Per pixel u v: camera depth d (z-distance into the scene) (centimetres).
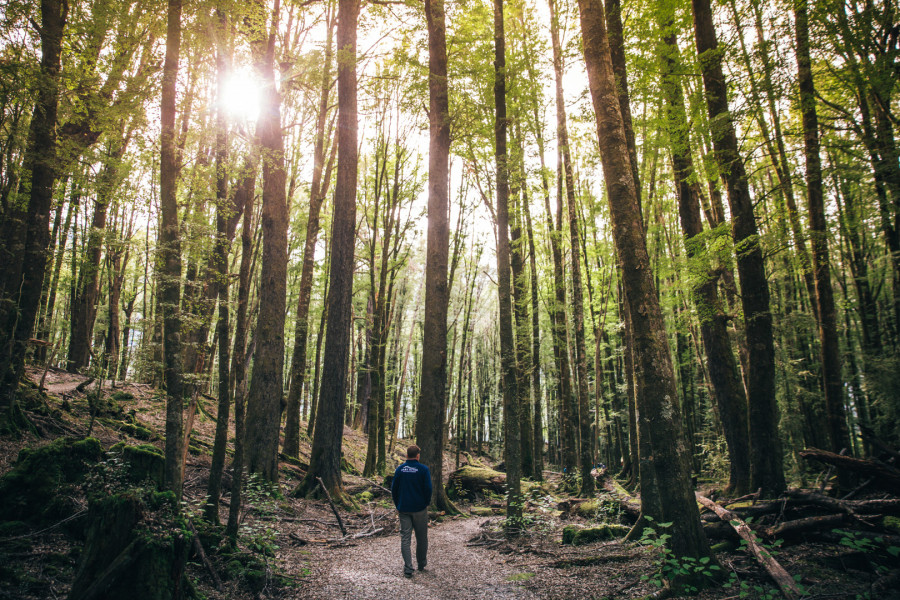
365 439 2494
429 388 1042
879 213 963
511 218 1552
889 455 628
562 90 1478
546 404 3575
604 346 2447
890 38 796
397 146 1752
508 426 811
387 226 1708
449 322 3447
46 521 451
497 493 1336
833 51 849
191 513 521
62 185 823
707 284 910
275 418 1023
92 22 721
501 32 900
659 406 484
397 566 620
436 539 810
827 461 626
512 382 820
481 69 1031
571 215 1336
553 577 543
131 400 1184
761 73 808
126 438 865
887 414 1109
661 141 914
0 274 647
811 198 845
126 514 354
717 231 845
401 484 605
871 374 1128
